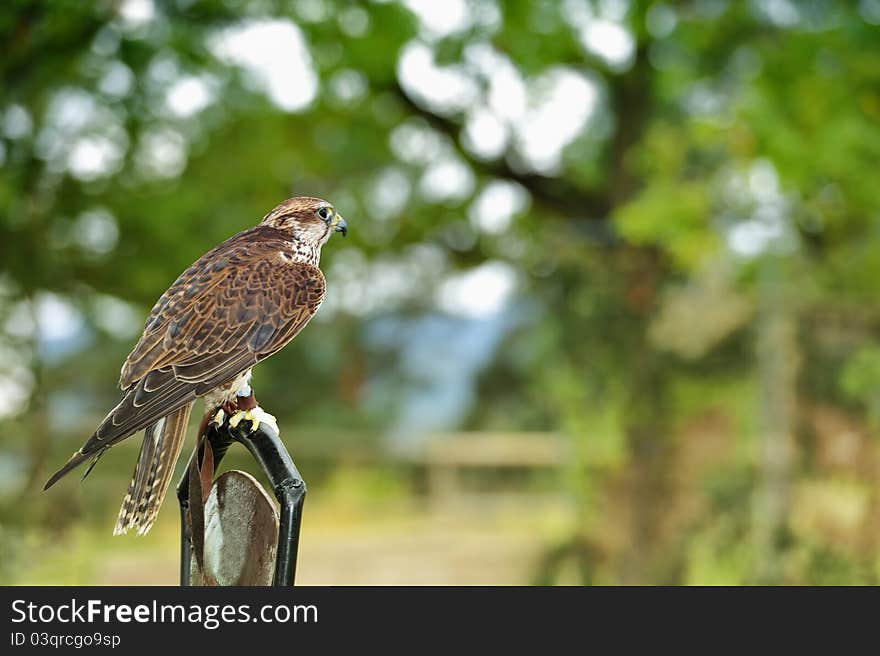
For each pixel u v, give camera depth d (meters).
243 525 3.65
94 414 22.17
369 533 21.78
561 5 15.20
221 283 4.96
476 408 24.67
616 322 14.17
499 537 20.95
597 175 17.64
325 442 24.47
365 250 18.86
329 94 16.52
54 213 15.16
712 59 14.23
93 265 15.58
